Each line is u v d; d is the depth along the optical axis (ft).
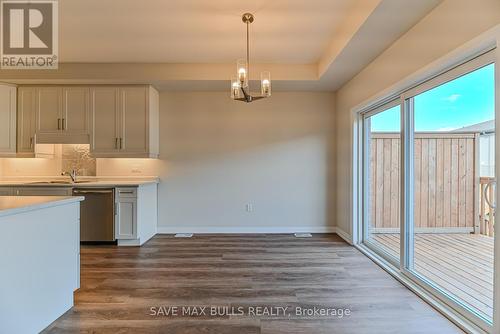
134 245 13.84
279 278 9.80
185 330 6.77
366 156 13.79
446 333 6.63
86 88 14.80
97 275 10.09
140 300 8.23
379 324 7.00
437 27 7.60
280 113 16.55
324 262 11.43
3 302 5.74
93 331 6.70
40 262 6.71
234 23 10.31
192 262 11.45
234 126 16.49
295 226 16.56
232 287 9.09
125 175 16.29
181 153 16.43
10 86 14.49
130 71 14.15
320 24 10.36
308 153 16.57
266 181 16.52
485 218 8.11
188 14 9.71
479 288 8.26
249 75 14.26
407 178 10.00
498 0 5.75
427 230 10.35
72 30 10.83
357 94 13.35
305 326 6.93
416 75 8.53
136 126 14.89
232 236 15.69
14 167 16.02
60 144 15.79
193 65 14.23
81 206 13.84
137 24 10.39
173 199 16.43
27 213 6.32
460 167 8.78
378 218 13.04
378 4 7.53
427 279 8.98
